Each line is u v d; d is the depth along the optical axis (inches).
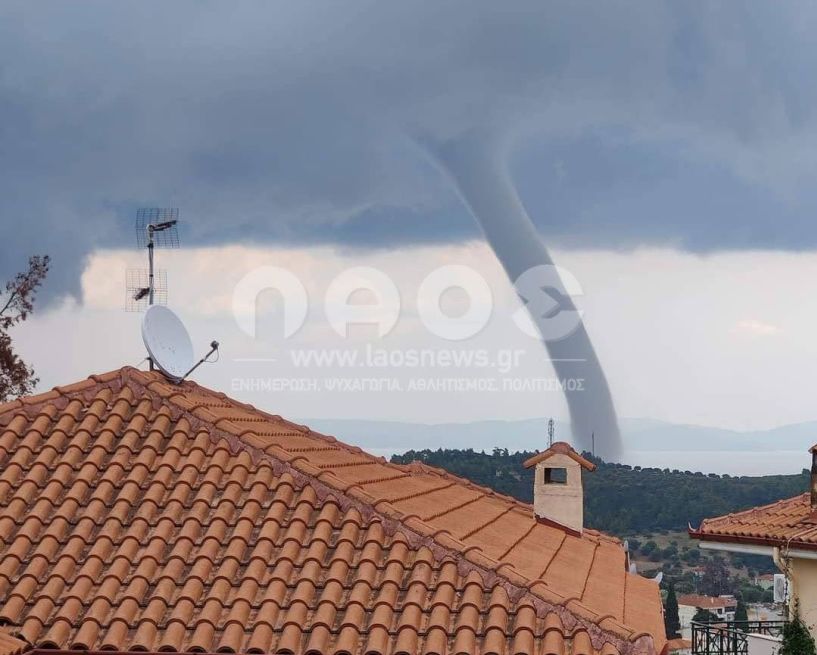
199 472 1147.9
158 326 1397.6
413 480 1653.5
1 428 1230.3
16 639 896.3
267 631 933.8
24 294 3235.7
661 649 1018.1
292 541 1038.4
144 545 1043.3
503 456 3457.2
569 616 944.3
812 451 1588.3
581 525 1761.8
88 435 1204.5
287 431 1579.7
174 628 934.4
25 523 1069.1
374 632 924.6
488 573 993.5
